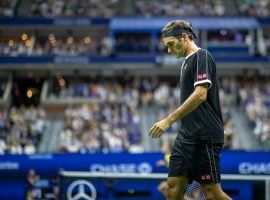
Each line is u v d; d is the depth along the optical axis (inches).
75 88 3380.9
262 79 3671.3
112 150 2394.2
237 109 3127.5
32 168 1854.1
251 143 2758.4
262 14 3993.6
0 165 1859.0
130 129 2755.9
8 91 3506.4
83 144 2413.9
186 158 481.1
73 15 3909.9
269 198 1018.7
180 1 4128.9
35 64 3592.5
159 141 2674.7
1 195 1846.7
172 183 487.5
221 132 484.4
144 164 1801.2
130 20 3818.9
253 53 3681.1
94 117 2849.4
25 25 3809.1
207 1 4133.9
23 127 2736.2
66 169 1849.2
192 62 481.7
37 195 1745.8
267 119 2770.7
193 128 480.7
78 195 1006.4
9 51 3676.2
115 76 3661.4
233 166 1727.4
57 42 3828.7
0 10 3976.4
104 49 3656.5
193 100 458.9
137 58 3597.4
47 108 3292.3
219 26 3720.5
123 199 1042.7
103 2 4121.6
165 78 3690.9
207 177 478.3
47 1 4062.5
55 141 2810.0
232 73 3683.6
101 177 1013.8
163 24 3745.1
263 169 1723.7
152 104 3191.4
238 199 1029.2
